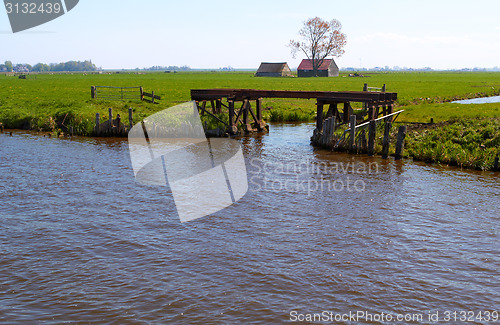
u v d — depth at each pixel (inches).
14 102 1616.6
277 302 331.9
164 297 339.0
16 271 382.0
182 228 482.6
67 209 546.0
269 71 6230.3
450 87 2819.9
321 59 6013.8
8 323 302.8
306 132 1230.3
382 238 456.1
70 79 4345.5
